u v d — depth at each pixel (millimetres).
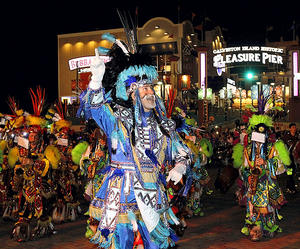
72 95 41500
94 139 6047
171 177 3582
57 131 7340
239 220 7477
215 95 46312
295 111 25391
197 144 7879
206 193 10344
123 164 3383
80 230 6777
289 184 10703
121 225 3291
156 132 3465
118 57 3459
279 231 6426
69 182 7402
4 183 7496
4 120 7996
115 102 3400
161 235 3416
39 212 6199
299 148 11016
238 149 6375
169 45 38406
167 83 33000
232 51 38281
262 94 6262
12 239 6227
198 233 6539
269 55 36844
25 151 6066
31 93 6293
